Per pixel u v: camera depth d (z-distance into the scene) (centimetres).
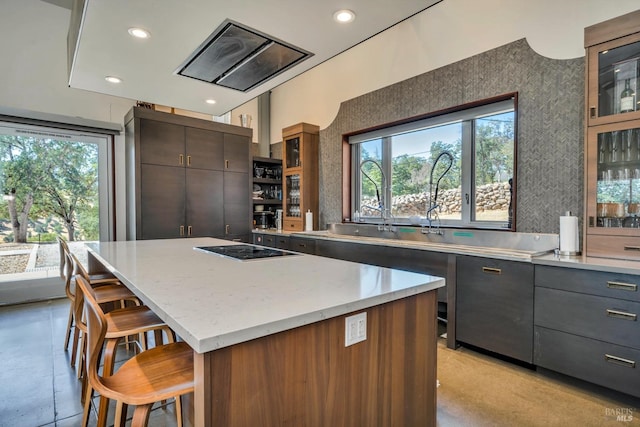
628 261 202
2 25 377
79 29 212
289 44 228
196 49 235
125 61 253
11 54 382
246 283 136
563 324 204
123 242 299
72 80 289
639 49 206
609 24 213
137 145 397
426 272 281
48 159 411
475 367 233
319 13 193
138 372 112
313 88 512
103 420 132
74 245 428
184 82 292
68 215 424
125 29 209
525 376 220
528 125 283
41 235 408
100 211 443
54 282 411
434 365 144
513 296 227
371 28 210
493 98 304
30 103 394
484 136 323
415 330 135
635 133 214
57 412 183
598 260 206
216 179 462
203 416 79
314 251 407
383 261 319
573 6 258
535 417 177
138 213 397
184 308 101
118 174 451
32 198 402
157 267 173
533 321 217
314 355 101
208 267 173
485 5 310
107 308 276
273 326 90
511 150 303
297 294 118
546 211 274
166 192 418
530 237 264
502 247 280
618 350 184
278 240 466
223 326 86
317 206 503
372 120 420
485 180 322
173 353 126
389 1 183
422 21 361
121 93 321
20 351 259
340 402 108
